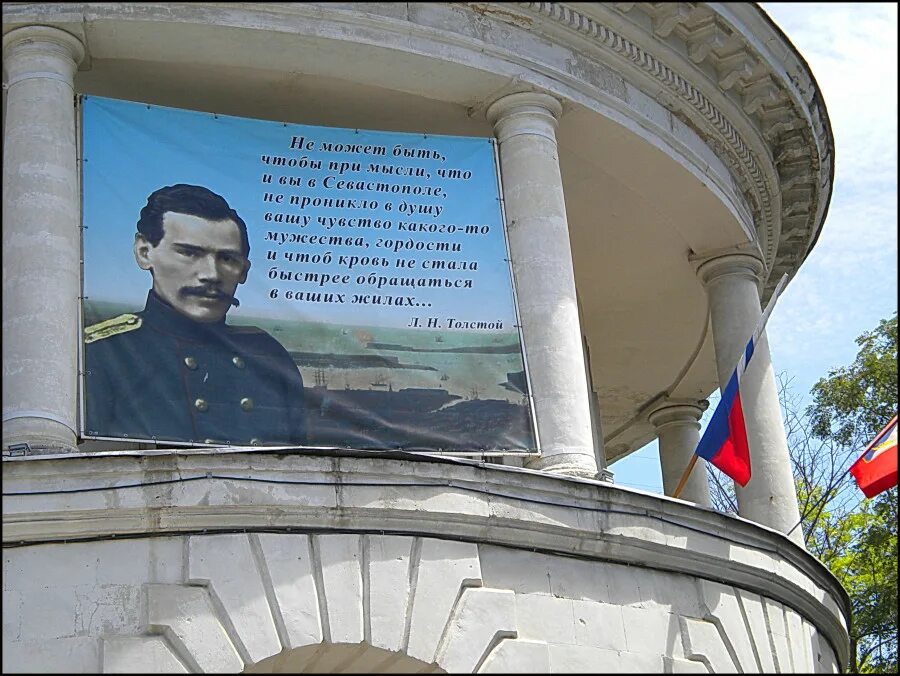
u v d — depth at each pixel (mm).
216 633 15305
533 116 19484
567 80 19828
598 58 20328
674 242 23562
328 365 17766
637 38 20469
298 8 18562
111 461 15547
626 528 17000
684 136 21266
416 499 16250
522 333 18484
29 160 17375
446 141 19344
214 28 18375
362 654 15859
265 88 19453
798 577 18641
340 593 15805
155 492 15555
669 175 21281
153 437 16766
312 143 18922
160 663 15016
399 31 18969
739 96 21891
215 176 18359
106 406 16750
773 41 21297
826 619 19266
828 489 27297
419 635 15852
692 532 17500
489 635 16047
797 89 22031
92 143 18016
